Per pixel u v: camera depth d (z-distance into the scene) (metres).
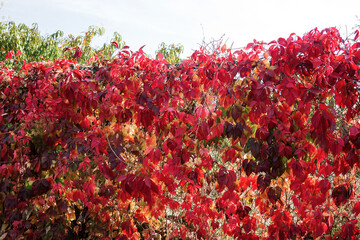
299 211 2.41
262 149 2.24
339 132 2.27
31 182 2.69
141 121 2.34
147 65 2.40
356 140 2.20
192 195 2.60
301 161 2.23
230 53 2.25
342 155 2.29
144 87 2.32
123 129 2.49
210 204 2.60
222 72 2.23
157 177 2.43
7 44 6.82
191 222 2.91
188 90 2.29
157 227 2.86
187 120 2.29
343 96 2.11
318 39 2.09
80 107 2.54
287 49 2.06
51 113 2.61
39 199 2.68
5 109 2.70
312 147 2.21
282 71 2.12
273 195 2.31
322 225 2.36
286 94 2.11
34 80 2.64
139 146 2.47
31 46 7.17
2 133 2.60
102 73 2.45
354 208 2.42
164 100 2.30
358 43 2.04
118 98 2.43
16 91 2.69
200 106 2.25
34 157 2.65
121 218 2.87
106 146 2.50
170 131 2.36
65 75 2.57
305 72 2.10
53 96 2.60
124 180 2.34
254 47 2.17
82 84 2.50
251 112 2.20
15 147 2.64
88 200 2.78
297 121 2.21
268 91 2.13
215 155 2.58
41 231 2.69
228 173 2.37
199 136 2.27
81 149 2.51
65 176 2.65
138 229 3.04
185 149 2.35
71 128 2.59
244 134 2.24
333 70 2.07
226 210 2.55
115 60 2.44
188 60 2.33
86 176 2.58
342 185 2.38
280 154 2.25
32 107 2.63
